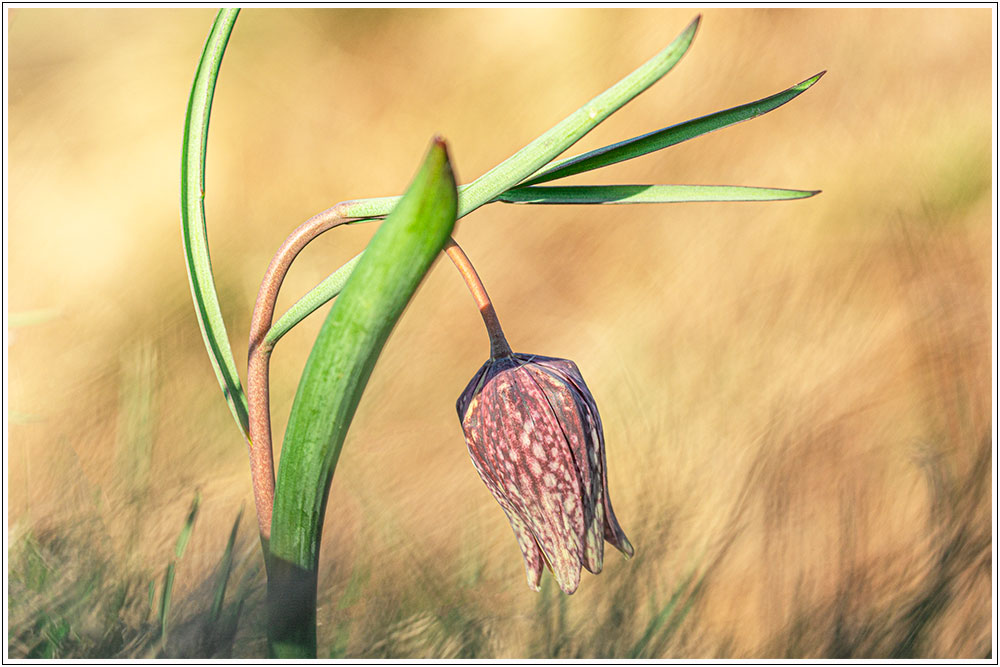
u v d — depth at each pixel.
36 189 1.75
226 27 0.70
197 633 0.76
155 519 0.83
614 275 1.54
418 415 1.24
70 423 1.08
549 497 0.70
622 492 0.94
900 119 1.68
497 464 0.70
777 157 1.71
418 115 1.97
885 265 1.41
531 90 1.98
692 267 1.50
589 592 0.82
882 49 1.86
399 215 0.66
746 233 1.56
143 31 2.07
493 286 1.55
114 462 0.87
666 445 1.00
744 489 0.94
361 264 0.67
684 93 1.92
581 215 1.67
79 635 0.76
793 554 0.90
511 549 0.85
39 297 1.51
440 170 0.66
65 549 0.78
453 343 1.43
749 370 1.23
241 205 1.79
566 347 1.40
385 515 0.84
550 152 0.68
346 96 2.01
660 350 1.30
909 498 0.99
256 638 0.77
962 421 1.05
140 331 1.28
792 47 1.91
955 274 1.36
